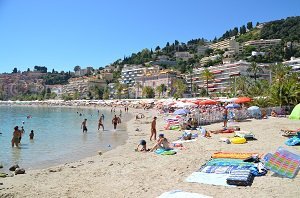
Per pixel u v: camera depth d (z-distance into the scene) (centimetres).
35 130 4141
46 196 1184
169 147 2069
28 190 1269
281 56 17850
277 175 1295
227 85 15350
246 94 6694
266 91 5541
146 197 1127
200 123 3578
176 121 3859
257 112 4012
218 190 1147
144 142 2148
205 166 1480
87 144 2780
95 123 5344
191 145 2142
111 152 2228
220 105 5238
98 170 1593
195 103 4334
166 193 962
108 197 1149
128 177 1419
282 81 5228
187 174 1404
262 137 2311
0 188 1306
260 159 1530
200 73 17188
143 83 19250
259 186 1166
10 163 1995
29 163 1997
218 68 16362
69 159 2105
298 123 3262
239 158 1559
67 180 1421
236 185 1191
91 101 17100
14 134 2656
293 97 4691
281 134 2436
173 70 18925
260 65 15262
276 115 4325
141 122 5034
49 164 1958
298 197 1045
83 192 1223
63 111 11444
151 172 1484
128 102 13825
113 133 3603
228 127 2891
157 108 9569
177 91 15075
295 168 1273
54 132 3844
